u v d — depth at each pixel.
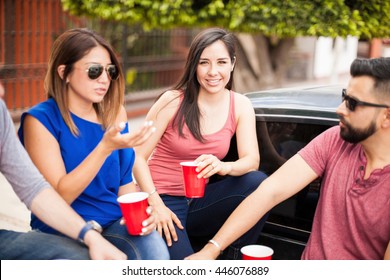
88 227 2.07
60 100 2.33
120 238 2.36
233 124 2.91
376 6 4.68
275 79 7.46
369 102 2.08
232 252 2.81
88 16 5.39
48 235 2.19
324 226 2.29
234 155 3.08
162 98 2.90
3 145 2.03
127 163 2.60
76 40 2.29
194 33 13.02
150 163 3.02
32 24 8.40
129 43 11.02
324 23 4.57
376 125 2.11
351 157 2.25
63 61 2.30
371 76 2.07
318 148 2.39
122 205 2.23
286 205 2.78
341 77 19.08
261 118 2.95
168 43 12.24
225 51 2.76
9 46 8.12
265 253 2.34
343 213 2.25
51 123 2.29
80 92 2.32
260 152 2.97
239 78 7.43
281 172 2.45
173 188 2.94
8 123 2.04
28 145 2.27
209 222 2.99
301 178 2.40
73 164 2.34
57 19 8.88
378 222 2.16
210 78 2.76
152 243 2.32
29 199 2.07
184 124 2.83
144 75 11.40
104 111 2.49
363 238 2.22
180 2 4.75
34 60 8.49
